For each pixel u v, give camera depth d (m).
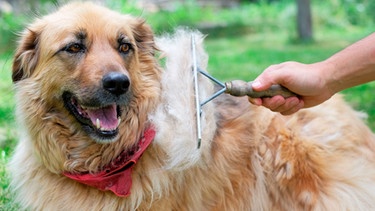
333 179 1.18
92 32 1.05
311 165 1.17
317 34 5.65
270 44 5.06
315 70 0.99
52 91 1.05
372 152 1.23
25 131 1.08
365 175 1.20
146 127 1.08
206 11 6.35
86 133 1.06
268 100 0.99
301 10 5.24
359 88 2.63
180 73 1.06
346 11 6.21
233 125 1.18
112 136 1.03
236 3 7.28
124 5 3.99
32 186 1.09
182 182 1.09
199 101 0.99
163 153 1.06
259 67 3.39
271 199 1.19
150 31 1.14
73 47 1.04
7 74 2.83
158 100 1.10
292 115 1.20
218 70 3.27
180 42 1.10
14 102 1.12
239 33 5.80
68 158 1.06
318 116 1.22
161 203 1.07
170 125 1.05
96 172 1.06
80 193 1.06
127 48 1.07
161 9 6.10
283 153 1.16
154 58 1.12
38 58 1.08
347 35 5.49
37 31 1.09
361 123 1.27
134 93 1.06
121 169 1.04
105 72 1.01
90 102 1.02
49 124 1.06
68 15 1.07
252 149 1.18
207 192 1.13
